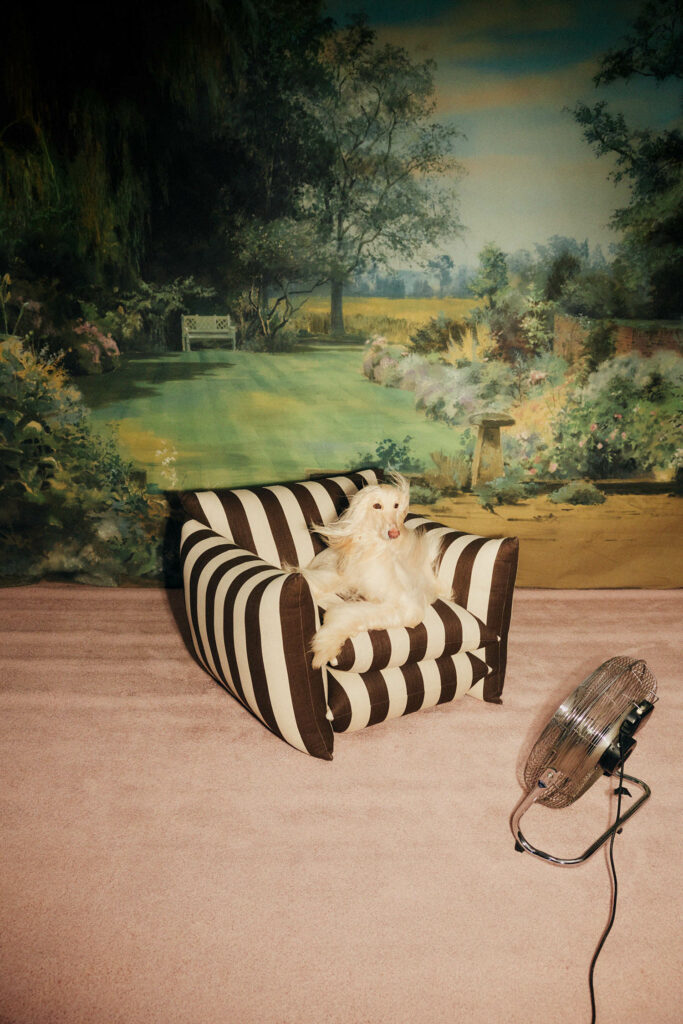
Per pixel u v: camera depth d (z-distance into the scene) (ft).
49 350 13.32
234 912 6.60
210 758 8.84
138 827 7.64
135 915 6.53
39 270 13.06
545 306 13.66
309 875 7.06
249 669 8.57
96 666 11.10
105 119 12.66
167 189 13.02
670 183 13.24
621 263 13.52
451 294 13.60
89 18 12.26
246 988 5.87
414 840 7.59
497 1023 5.65
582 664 11.53
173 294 13.38
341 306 13.57
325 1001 5.78
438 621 9.08
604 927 6.59
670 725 9.87
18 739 9.13
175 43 12.44
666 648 12.14
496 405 13.98
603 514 14.43
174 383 13.62
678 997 5.91
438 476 14.19
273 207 13.21
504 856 7.41
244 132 12.91
